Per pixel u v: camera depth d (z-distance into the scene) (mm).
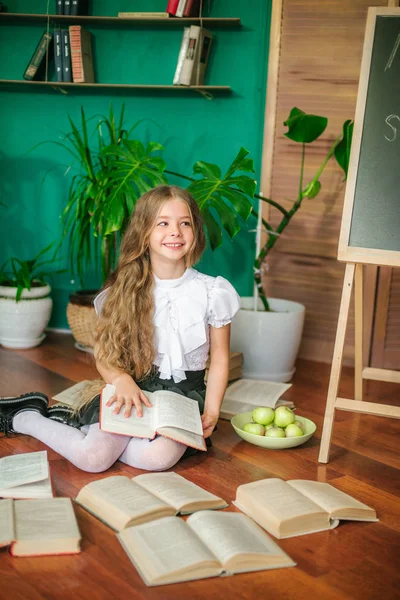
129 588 1396
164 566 1427
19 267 3609
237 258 3385
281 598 1394
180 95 3277
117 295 2098
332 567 1518
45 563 1474
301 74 3064
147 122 3340
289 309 3121
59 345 3344
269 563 1492
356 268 2346
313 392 2816
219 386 2148
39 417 2117
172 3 3076
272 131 3158
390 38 2062
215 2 3150
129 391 1987
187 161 3340
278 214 3234
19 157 3498
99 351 2092
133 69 3307
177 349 2094
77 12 3184
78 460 1930
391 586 1458
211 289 2143
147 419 1954
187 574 1429
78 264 3229
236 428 2207
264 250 2971
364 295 3145
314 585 1444
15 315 3174
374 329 3178
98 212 2859
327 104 3051
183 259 2146
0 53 3393
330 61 3014
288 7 3027
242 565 1470
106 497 1676
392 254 2064
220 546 1501
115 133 3145
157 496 1729
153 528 1553
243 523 1615
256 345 2887
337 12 2965
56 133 3438
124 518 1585
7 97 3438
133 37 3270
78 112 3400
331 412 2098
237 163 2699
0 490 1708
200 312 2115
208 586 1418
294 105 3102
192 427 1953
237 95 3213
